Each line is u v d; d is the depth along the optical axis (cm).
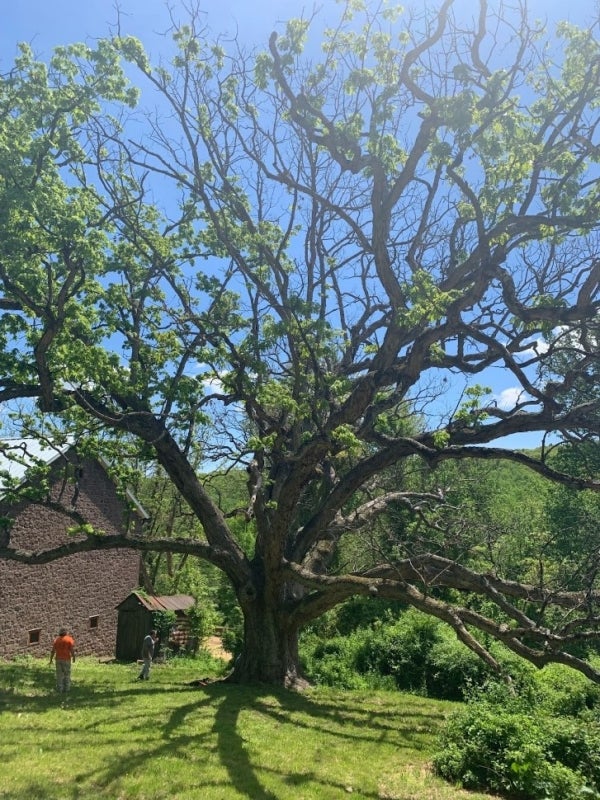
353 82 1356
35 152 1417
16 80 1454
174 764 999
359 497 2941
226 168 1623
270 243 1869
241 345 1547
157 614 2669
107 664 2358
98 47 1446
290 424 2022
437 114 1312
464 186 1311
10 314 1608
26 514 2381
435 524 2020
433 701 1822
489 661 1387
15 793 823
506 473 4338
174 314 1680
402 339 1467
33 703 1388
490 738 1077
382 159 1393
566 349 1400
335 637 2788
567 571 1939
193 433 1930
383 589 1516
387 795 944
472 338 1523
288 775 1001
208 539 1880
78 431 1748
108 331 1808
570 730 1120
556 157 1357
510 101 1338
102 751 1042
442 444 1413
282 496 1659
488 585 1659
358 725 1401
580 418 1548
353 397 1487
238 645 2425
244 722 1320
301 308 1445
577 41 1327
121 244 1872
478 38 1316
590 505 2967
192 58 1524
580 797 905
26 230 1351
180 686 1744
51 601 2489
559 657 1316
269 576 1773
